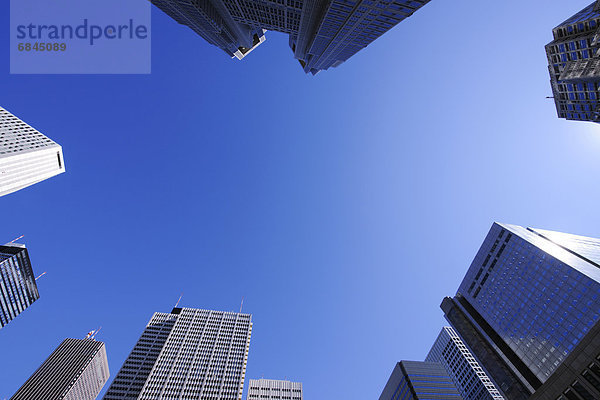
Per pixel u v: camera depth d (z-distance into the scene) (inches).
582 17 3622.0
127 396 4286.4
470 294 5329.7
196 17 5295.3
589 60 3420.3
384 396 5246.1
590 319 3294.8
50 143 6264.8
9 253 6067.9
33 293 6638.8
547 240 4653.1
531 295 4148.6
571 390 1079.0
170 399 4197.8
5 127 5728.3
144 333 5649.6
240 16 5177.2
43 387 6589.6
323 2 3528.5
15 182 5482.3
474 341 4940.9
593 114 3754.9
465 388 5693.9
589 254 4192.9
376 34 3496.6
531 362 3814.0
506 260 4788.4
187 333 5703.7
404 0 2561.5
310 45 5059.1
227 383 4606.3
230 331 5900.6
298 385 5364.2
